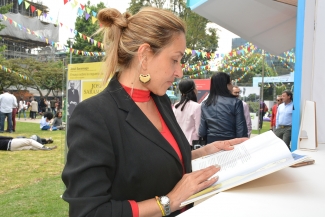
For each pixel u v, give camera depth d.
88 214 0.74
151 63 0.92
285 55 8.88
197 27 17.36
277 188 0.70
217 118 3.21
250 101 9.57
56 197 3.69
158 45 0.91
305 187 0.71
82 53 8.90
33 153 6.55
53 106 20.02
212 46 18.44
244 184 0.73
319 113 1.50
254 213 0.54
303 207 0.58
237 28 2.58
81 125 0.82
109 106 0.88
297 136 1.46
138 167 0.86
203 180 0.82
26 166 5.36
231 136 3.20
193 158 1.16
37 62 22.30
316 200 0.62
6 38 21.89
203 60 14.99
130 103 0.93
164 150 0.91
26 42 23.00
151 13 0.94
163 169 0.89
